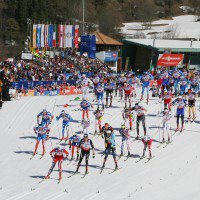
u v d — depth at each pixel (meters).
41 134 27.53
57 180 23.48
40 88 47.94
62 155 23.52
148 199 20.95
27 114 37.38
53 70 56.97
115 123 33.25
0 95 40.22
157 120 34.06
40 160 26.80
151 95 42.41
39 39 71.25
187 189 22.34
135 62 77.00
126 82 38.25
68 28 72.44
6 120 36.19
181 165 25.73
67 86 49.84
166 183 23.12
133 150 28.06
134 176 24.02
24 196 21.33
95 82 36.53
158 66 65.38
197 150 28.20
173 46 71.69
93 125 32.81
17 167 25.61
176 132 31.52
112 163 25.95
